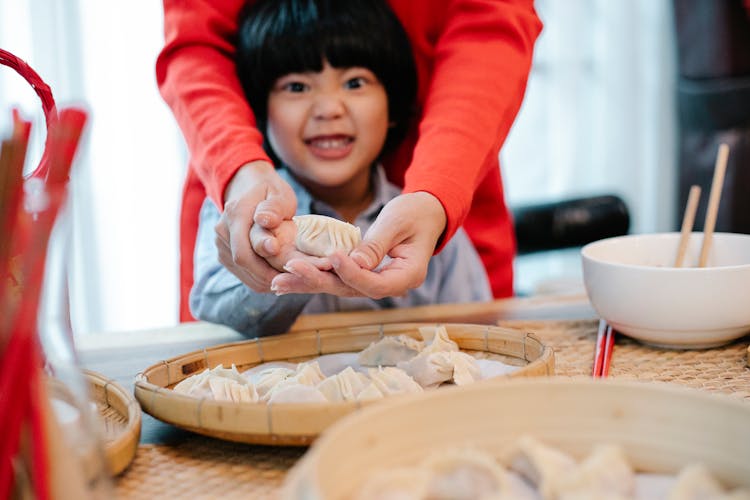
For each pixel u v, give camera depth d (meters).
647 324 0.87
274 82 1.22
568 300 1.13
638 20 2.89
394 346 0.81
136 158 2.31
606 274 0.89
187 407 0.62
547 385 0.51
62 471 0.44
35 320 0.43
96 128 2.26
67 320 0.54
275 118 1.23
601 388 0.51
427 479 0.45
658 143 2.98
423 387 0.75
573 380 0.51
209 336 1.03
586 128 2.92
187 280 1.42
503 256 1.47
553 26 2.79
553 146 2.87
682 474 0.46
